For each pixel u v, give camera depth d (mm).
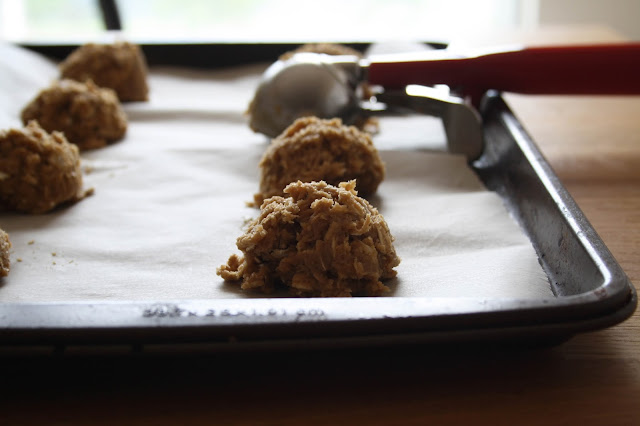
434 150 420
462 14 966
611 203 361
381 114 481
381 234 287
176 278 299
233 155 415
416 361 247
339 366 245
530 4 904
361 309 231
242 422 226
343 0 943
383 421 227
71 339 226
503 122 392
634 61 410
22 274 302
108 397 234
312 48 508
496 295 278
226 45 594
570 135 452
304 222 283
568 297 235
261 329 226
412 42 581
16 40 582
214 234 333
